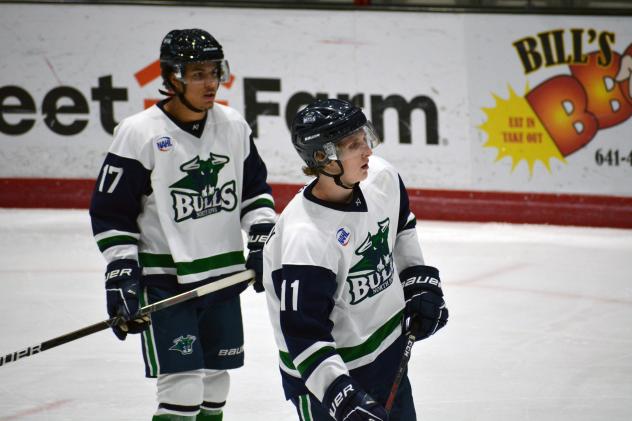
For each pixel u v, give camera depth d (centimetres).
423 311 789
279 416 1114
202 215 934
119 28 2238
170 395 907
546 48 2212
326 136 704
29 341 1384
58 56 2244
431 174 2259
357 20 2233
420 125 2250
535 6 2225
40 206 2272
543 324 1483
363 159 714
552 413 1116
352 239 723
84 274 1741
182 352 905
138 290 894
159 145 912
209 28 2244
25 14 2231
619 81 2205
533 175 2245
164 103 938
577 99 2217
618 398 1166
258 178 977
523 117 2233
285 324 702
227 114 952
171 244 918
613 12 2184
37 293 1622
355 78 2248
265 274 757
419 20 2227
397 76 2242
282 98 2258
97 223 915
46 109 2256
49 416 1109
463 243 2038
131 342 1394
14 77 2248
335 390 682
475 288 1694
